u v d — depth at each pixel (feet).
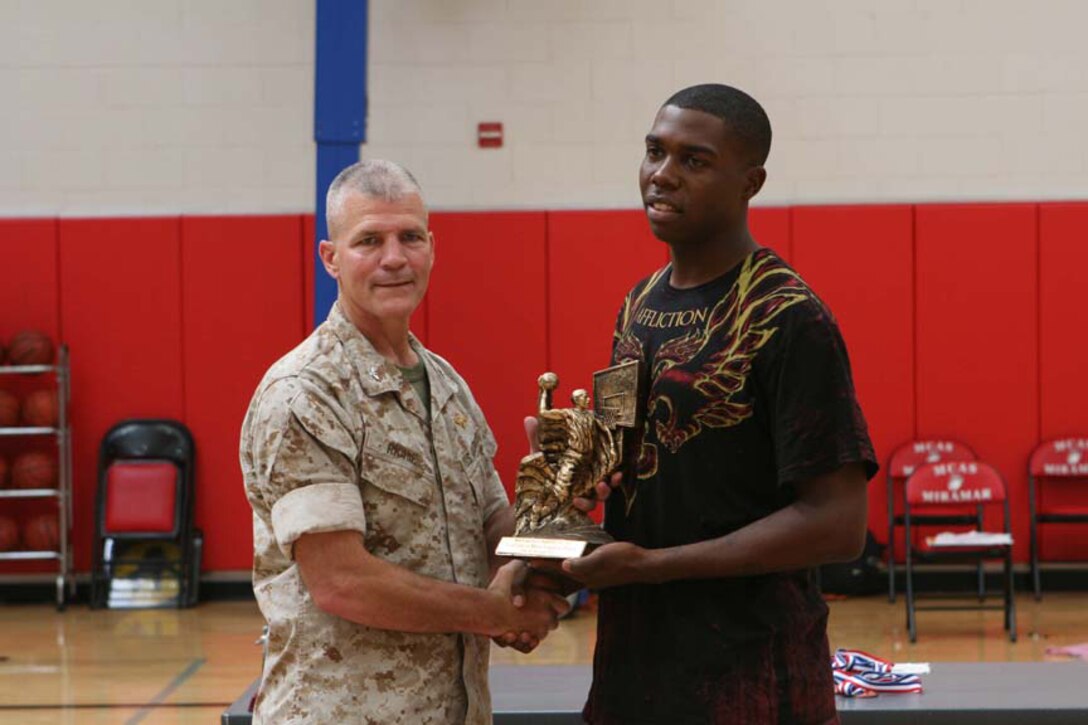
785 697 8.20
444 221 28.99
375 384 8.71
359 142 26.20
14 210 29.30
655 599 8.43
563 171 29.07
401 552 8.71
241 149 29.30
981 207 28.45
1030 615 26.21
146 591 28.71
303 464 8.38
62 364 28.71
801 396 7.95
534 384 28.96
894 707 13.80
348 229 8.71
